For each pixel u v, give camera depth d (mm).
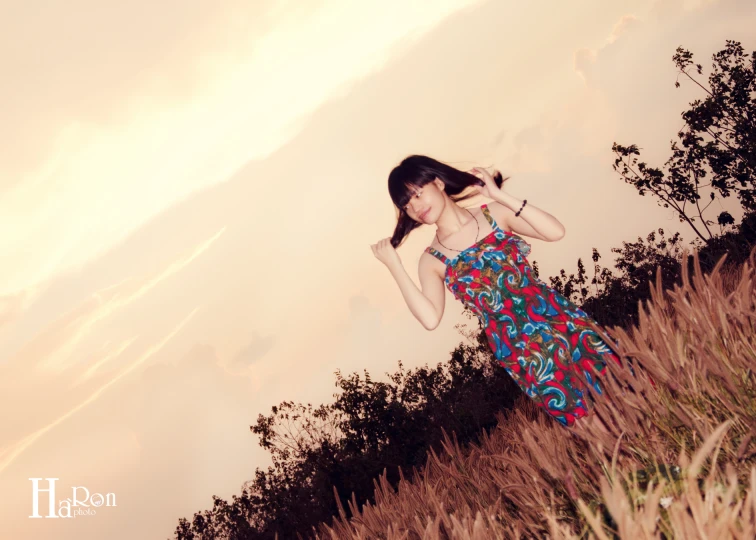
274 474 11125
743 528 950
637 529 1004
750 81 14961
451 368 10117
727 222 14719
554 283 12867
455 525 1543
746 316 1646
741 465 1338
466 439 9031
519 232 2689
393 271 2875
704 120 15359
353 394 10367
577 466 1690
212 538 11445
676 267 11383
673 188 16109
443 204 2691
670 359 1663
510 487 1729
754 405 1408
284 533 10648
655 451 1547
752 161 14734
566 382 2355
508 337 2512
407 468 9641
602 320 11422
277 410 11102
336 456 10414
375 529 2537
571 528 1449
